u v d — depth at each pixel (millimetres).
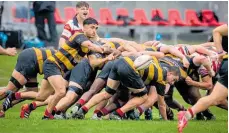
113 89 30016
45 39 57375
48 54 30359
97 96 30109
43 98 30312
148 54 31047
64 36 32875
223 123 30359
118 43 31188
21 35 56562
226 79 25844
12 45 55969
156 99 30656
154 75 29891
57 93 29453
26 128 26828
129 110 30594
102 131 26328
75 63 30094
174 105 33656
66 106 29891
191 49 32938
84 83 30172
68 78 30828
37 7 56500
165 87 30828
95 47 29641
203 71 32438
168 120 31234
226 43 28984
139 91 29734
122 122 28875
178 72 30719
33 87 31062
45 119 29531
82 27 32875
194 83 32312
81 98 30625
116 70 29594
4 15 62156
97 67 30719
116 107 30547
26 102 39312
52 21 57094
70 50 29703
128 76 29188
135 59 29312
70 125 27609
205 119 33250
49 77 29516
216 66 32375
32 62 30203
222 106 32781
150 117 32219
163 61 31109
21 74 30312
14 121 28641
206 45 34438
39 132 25984
